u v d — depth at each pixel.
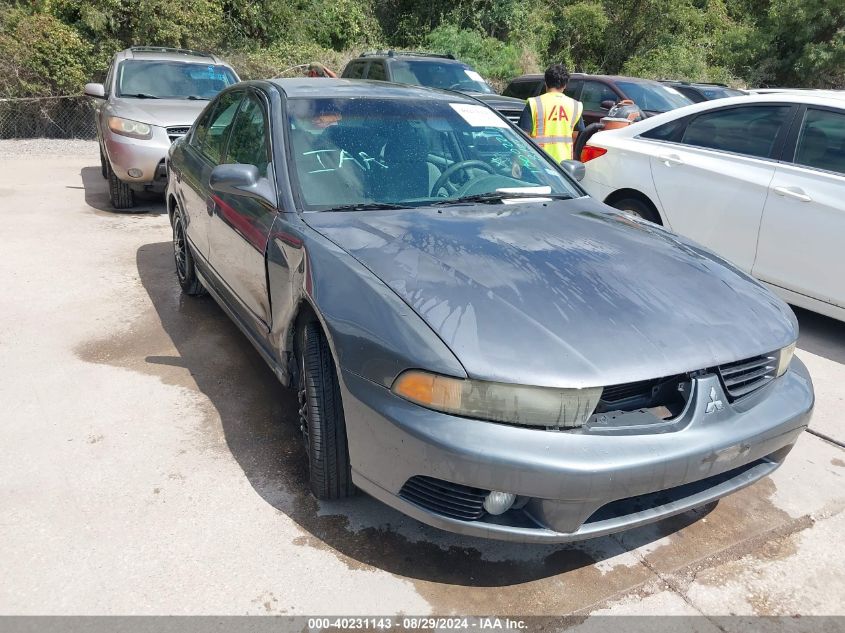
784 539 2.66
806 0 23.27
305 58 16.88
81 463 2.89
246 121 3.71
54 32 12.23
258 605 2.19
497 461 2.00
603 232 3.03
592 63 24.33
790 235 4.64
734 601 2.32
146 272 5.41
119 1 13.19
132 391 3.53
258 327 3.23
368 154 3.27
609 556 2.52
